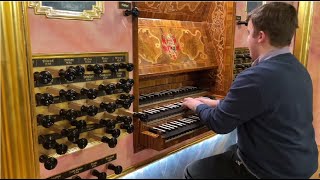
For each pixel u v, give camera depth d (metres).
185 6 2.07
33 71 1.24
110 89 1.46
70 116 1.32
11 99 1.20
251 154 1.26
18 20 1.16
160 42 1.93
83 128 1.44
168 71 1.90
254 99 1.17
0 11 1.14
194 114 1.97
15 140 1.23
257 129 1.22
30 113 1.24
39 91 1.28
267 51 1.28
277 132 1.19
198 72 2.40
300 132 1.20
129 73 1.63
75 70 1.30
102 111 1.53
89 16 1.40
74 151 1.45
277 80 1.17
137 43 1.64
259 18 1.26
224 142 2.22
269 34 1.24
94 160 1.55
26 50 1.20
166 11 1.97
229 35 2.18
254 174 1.26
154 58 1.85
